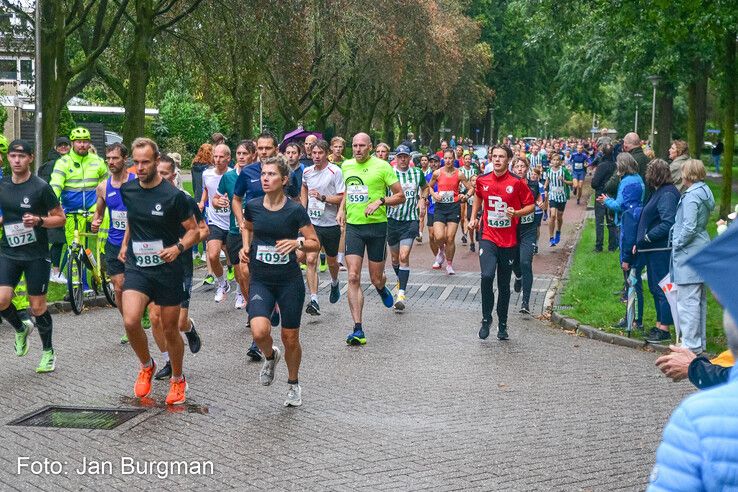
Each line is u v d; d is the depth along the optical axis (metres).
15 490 6.04
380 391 9.00
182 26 25.00
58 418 7.78
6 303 9.22
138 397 8.45
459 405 8.50
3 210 9.24
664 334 11.59
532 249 13.91
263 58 25.19
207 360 10.27
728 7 18.31
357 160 11.83
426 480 6.34
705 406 2.35
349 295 11.46
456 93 59.16
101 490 6.07
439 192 17.58
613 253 20.86
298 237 8.10
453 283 16.69
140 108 21.89
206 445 7.09
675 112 68.88
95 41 21.83
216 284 14.04
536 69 67.00
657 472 2.41
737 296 2.33
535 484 6.31
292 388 8.30
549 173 23.06
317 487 6.17
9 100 38.34
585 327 12.38
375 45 36.25
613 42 33.59
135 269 8.02
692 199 10.20
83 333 11.58
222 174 13.31
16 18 21.41
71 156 13.62
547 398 8.84
